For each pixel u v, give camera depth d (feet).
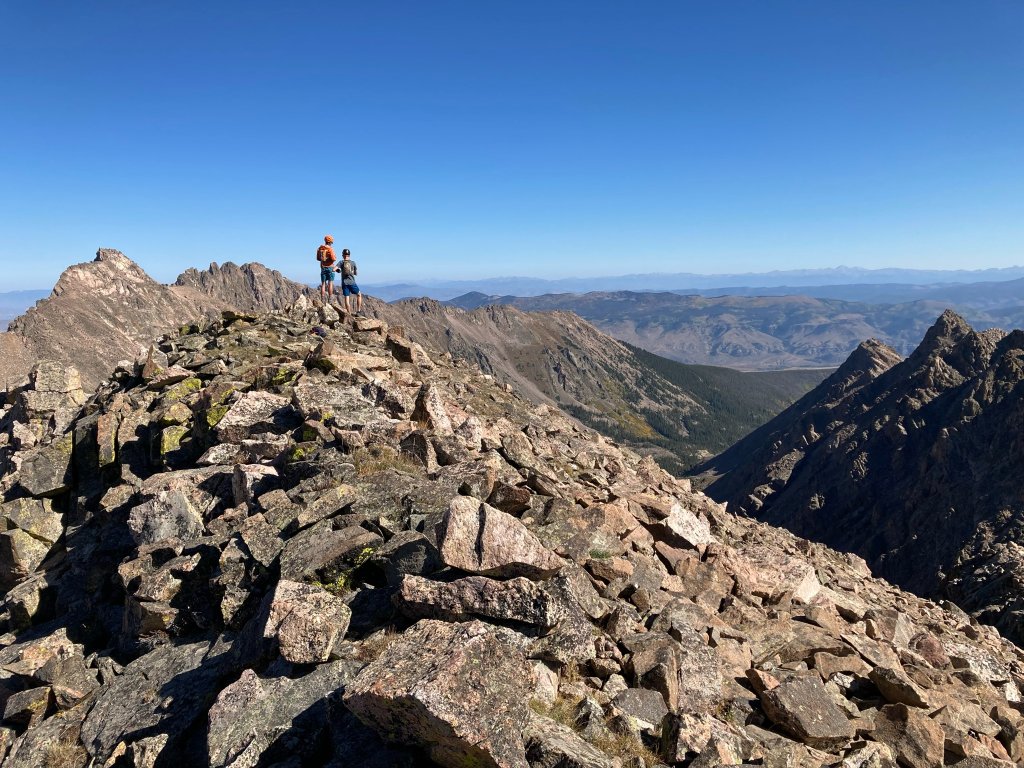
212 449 76.64
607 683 42.11
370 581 50.67
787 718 43.06
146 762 41.22
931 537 611.06
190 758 41.01
